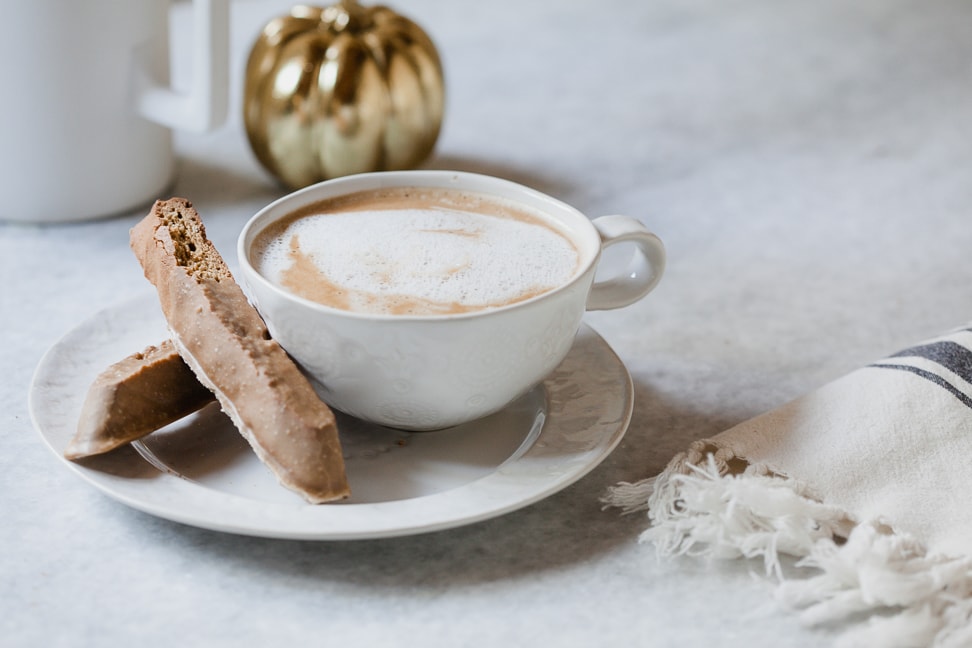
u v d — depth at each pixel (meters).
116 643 0.61
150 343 0.72
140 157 0.85
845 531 0.65
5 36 0.79
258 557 0.64
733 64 1.11
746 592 0.64
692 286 0.82
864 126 1.01
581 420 0.68
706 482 0.65
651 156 0.96
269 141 0.86
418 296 0.66
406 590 0.63
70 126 0.82
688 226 0.88
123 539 0.65
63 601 0.62
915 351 0.70
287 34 0.87
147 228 0.70
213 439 0.68
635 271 0.71
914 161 0.96
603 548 0.65
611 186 0.92
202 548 0.64
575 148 0.97
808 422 0.68
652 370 0.75
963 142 0.99
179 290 0.67
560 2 1.23
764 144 0.98
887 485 0.66
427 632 0.62
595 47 1.13
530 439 0.68
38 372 0.69
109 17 0.81
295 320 0.65
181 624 0.62
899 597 0.62
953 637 0.61
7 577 0.63
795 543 0.64
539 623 0.62
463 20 1.18
